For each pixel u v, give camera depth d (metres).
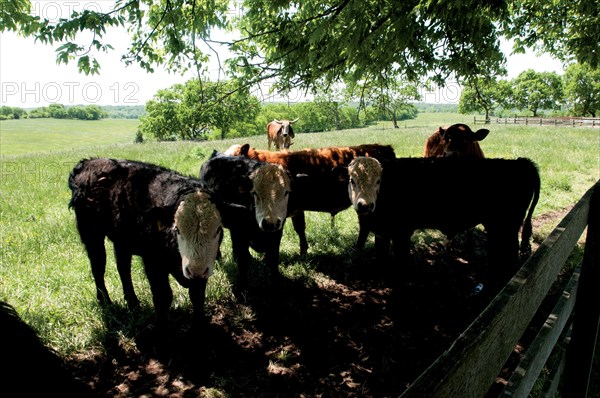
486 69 5.05
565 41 6.77
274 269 4.95
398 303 4.75
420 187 4.92
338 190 5.71
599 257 2.13
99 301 4.49
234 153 6.69
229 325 4.36
